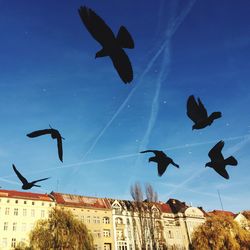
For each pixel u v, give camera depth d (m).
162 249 59.44
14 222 49.72
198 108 2.16
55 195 57.06
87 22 1.58
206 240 39.28
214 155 2.26
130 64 1.60
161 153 2.38
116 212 60.00
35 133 2.08
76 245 34.16
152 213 59.97
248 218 58.00
